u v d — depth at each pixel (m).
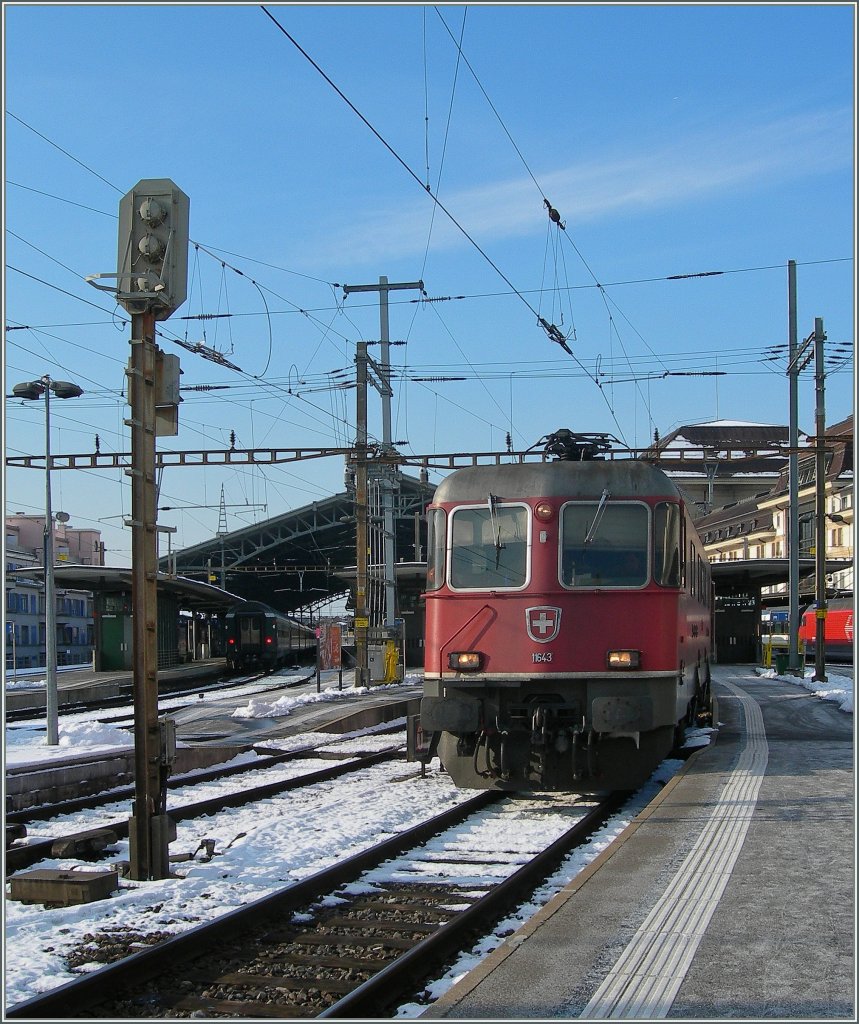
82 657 81.25
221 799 12.60
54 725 19.02
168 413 9.45
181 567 59.88
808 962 5.85
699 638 16.48
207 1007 6.10
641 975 5.67
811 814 10.05
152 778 9.08
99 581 44.59
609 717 11.59
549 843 10.25
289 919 7.74
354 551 75.44
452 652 12.38
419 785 14.11
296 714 25.41
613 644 12.09
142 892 8.32
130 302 9.31
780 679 34.50
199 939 6.95
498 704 12.27
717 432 81.75
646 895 7.26
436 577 12.65
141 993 6.32
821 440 24.80
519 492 12.57
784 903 7.02
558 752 12.06
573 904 7.07
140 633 9.13
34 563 73.88
